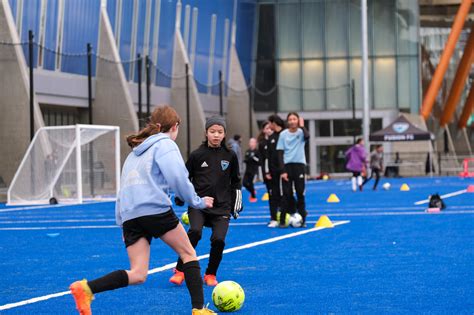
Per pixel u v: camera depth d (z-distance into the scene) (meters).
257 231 18.83
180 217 23.69
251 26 65.44
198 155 11.05
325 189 42.12
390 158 62.91
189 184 7.95
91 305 9.52
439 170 64.00
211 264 10.95
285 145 19.38
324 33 66.25
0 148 38.81
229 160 11.07
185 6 56.06
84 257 14.59
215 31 60.28
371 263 12.88
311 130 66.25
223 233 10.80
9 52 38.84
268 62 66.31
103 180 33.72
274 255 14.14
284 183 19.45
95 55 46.16
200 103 55.28
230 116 62.56
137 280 7.98
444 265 12.46
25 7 41.06
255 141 31.52
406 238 16.62
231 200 11.11
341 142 66.00
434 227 18.98
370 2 66.25
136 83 50.66
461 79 71.25
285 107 66.25
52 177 32.47
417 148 63.19
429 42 87.12
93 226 21.42
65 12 43.59
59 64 43.66
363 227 19.36
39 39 42.16
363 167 39.53
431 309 8.94
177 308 9.30
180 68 54.59
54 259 14.34
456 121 85.94
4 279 11.92
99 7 46.50
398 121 53.06
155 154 8.02
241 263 13.14
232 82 62.44
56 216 25.55
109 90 46.12
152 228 8.03
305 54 66.25
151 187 7.99
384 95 66.12
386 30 66.06
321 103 66.06
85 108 46.38
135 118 46.00
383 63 66.12
